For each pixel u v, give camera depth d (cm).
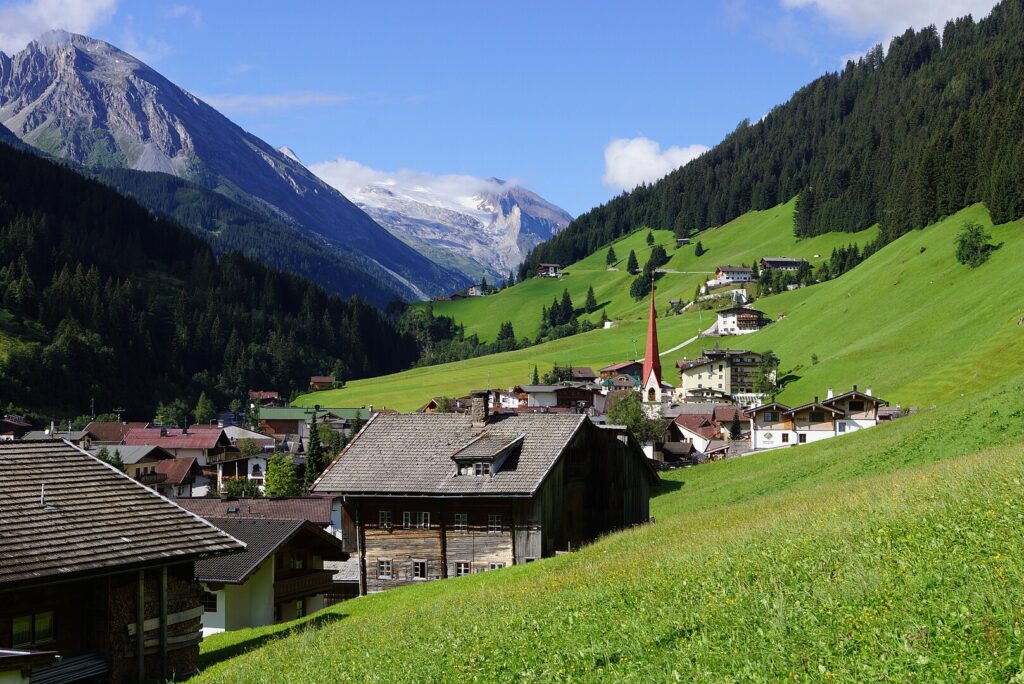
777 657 1339
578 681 1566
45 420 18900
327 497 7275
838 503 3091
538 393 19438
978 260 16800
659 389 17650
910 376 13375
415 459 5828
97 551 2950
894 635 1253
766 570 2034
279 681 2386
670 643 1614
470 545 5559
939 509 2109
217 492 14400
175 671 3177
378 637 2661
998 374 11550
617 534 4631
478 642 2136
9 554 2758
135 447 13825
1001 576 1384
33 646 2853
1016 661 1078
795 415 12062
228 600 4731
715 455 13588
